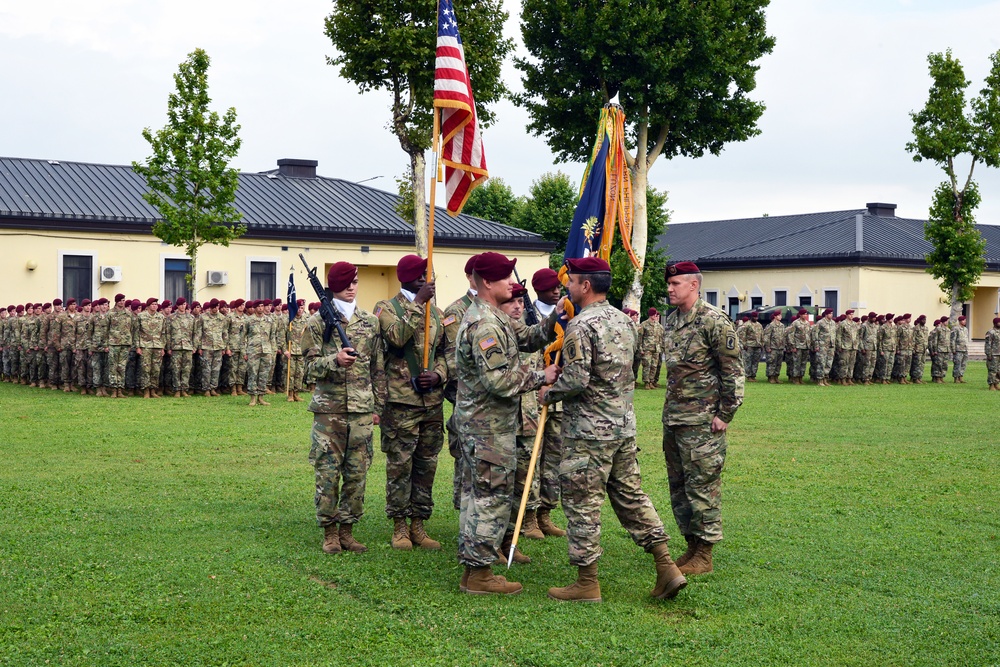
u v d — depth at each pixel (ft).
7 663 17.03
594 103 93.71
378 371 25.66
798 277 154.92
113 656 17.51
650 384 82.89
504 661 17.60
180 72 84.74
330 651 17.98
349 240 108.78
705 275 167.84
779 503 31.89
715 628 19.39
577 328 20.97
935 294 154.92
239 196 111.45
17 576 22.07
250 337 63.46
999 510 30.94
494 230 120.67
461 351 21.65
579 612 20.33
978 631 19.21
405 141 78.84
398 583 22.31
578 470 20.99
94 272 96.27
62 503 30.17
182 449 42.09
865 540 26.73
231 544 25.38
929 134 118.42
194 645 18.11
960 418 58.95
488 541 21.38
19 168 105.40
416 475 26.03
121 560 23.52
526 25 97.04
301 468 37.37
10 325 83.30
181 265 100.94
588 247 30.96
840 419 58.03
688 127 98.99
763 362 131.64
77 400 65.57
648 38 92.17
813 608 20.65
